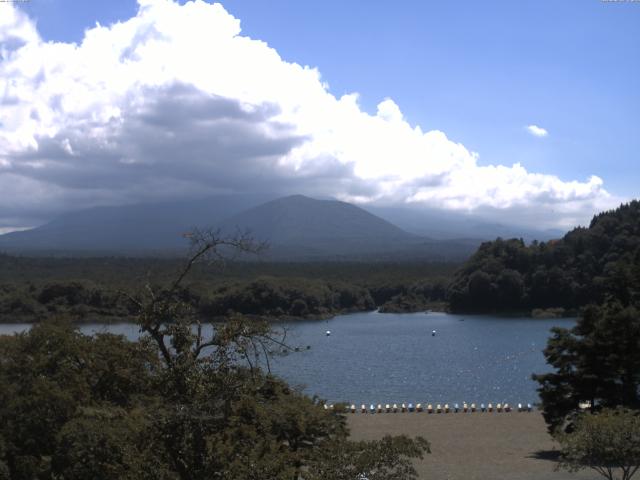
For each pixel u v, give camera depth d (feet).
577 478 115.14
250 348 59.77
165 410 55.31
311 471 60.95
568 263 579.48
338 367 318.45
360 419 193.26
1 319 408.46
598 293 536.83
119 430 69.36
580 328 148.77
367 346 398.83
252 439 57.62
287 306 522.06
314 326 520.42
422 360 342.03
